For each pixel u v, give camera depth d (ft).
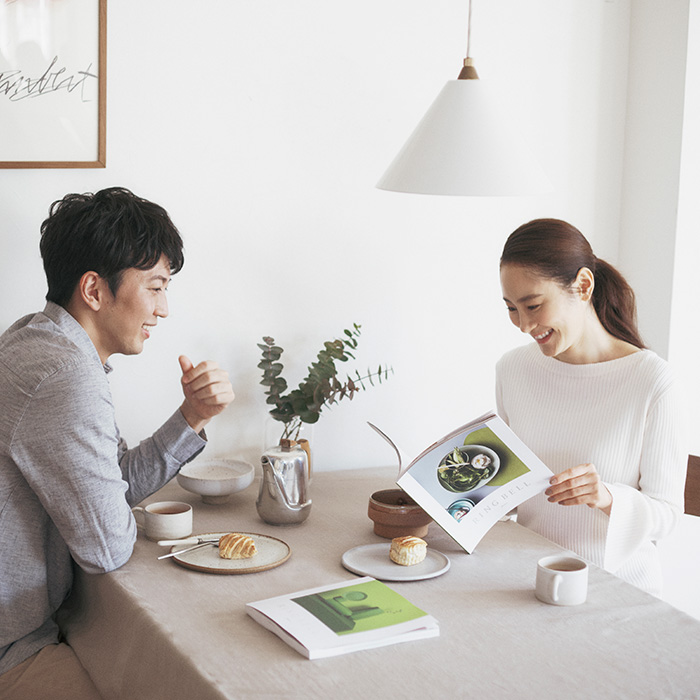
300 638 3.49
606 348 5.34
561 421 5.36
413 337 6.92
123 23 5.66
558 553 4.71
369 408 6.84
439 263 6.93
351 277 6.61
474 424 4.77
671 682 3.29
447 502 4.71
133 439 6.07
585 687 3.24
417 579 4.25
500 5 6.89
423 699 3.13
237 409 6.35
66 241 4.40
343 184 6.48
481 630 3.73
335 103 6.37
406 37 6.56
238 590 4.11
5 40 5.36
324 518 5.28
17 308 5.66
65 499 4.15
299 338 6.49
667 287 7.27
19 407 4.11
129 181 5.82
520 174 4.87
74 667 4.27
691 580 7.94
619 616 3.91
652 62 7.25
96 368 4.25
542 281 4.96
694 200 7.18
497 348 7.27
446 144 4.94
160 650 3.60
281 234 6.32
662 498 4.99
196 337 6.15
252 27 6.03
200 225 6.06
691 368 7.44
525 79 7.09
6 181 5.51
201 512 5.32
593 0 7.25
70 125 5.59
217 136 6.02
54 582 4.50
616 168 7.60
